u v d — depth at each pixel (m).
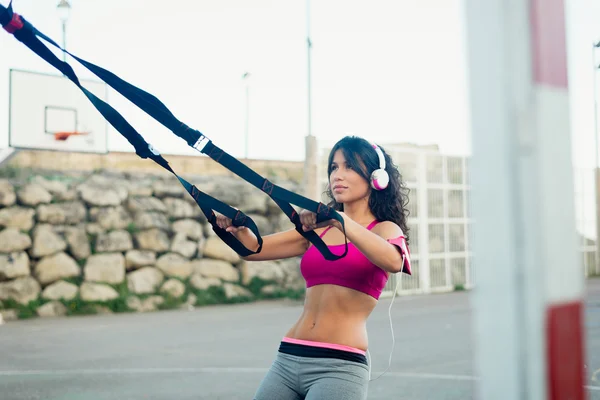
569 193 1.32
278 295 16.95
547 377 1.26
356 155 2.78
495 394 1.30
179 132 2.02
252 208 17.47
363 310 2.65
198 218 16.75
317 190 15.26
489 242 1.30
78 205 15.35
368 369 2.66
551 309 1.27
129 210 15.96
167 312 14.53
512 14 1.27
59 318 13.59
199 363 8.19
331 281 2.66
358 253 2.63
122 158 16.41
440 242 18.47
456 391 6.38
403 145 18.78
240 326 11.83
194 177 17.11
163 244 15.96
